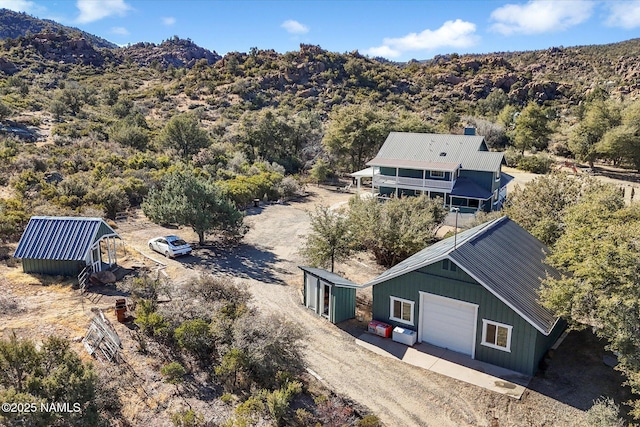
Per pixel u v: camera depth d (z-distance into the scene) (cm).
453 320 1525
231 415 1117
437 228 2823
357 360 1474
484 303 1440
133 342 1396
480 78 11106
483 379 1373
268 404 1128
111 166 3662
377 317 1691
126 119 5634
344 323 1742
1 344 980
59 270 1909
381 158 3781
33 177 3072
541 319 1370
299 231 3012
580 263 1434
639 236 1327
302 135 5806
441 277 1515
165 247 2359
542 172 5281
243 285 1816
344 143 5238
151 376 1235
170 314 1447
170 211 2467
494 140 6688
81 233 1942
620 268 1232
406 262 1738
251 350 1259
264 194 3922
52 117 5628
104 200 2939
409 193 3672
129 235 2675
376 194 3706
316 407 1200
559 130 7119
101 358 1279
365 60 12112
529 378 1378
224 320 1392
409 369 1427
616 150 5322
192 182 2531
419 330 1593
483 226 1891
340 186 4781
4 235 2241
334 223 2167
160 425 1060
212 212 2548
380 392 1305
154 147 5003
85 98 7250
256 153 5356
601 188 2336
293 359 1315
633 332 1116
